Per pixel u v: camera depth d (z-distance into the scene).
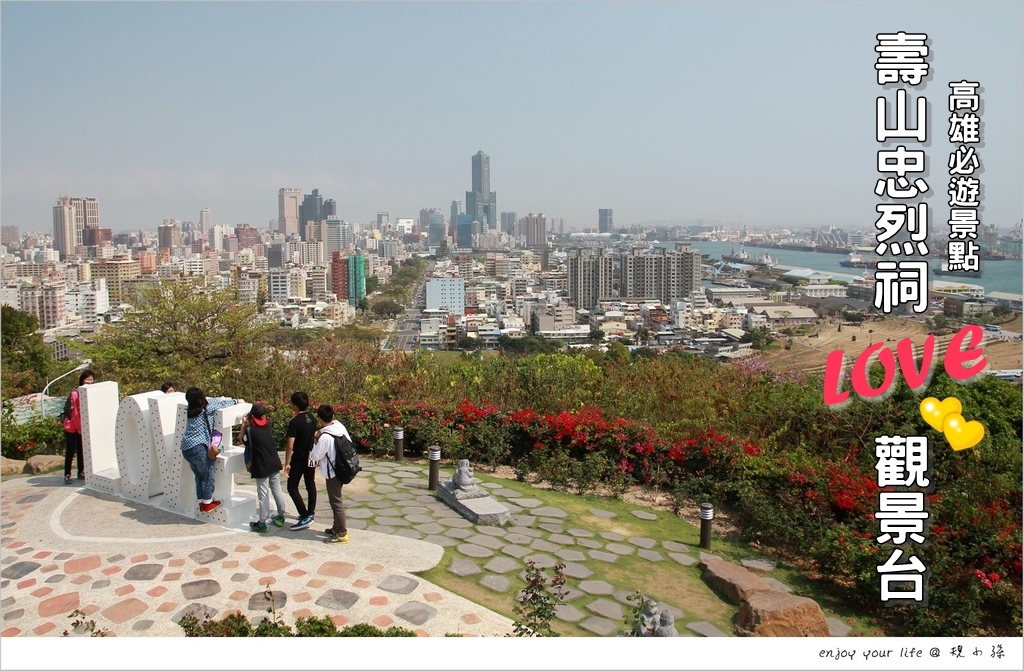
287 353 13.73
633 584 5.86
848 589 6.26
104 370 14.95
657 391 10.86
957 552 6.21
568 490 8.36
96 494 7.16
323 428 5.99
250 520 6.52
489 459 9.21
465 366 12.56
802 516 7.10
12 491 7.34
